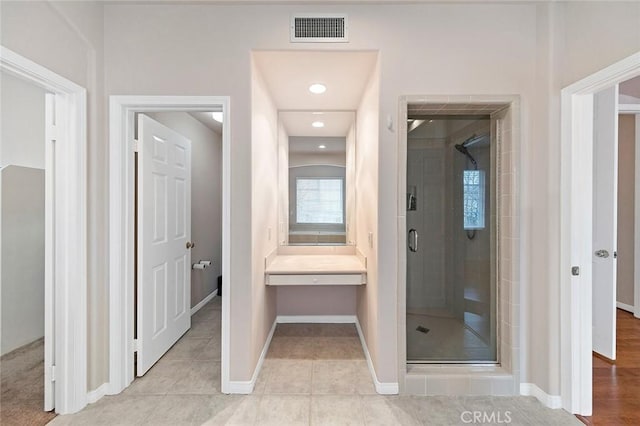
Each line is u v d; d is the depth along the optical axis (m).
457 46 2.00
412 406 1.88
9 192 2.58
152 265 2.33
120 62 1.99
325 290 3.30
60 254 1.80
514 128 2.02
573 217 1.83
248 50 2.00
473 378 2.01
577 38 1.75
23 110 2.71
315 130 3.32
